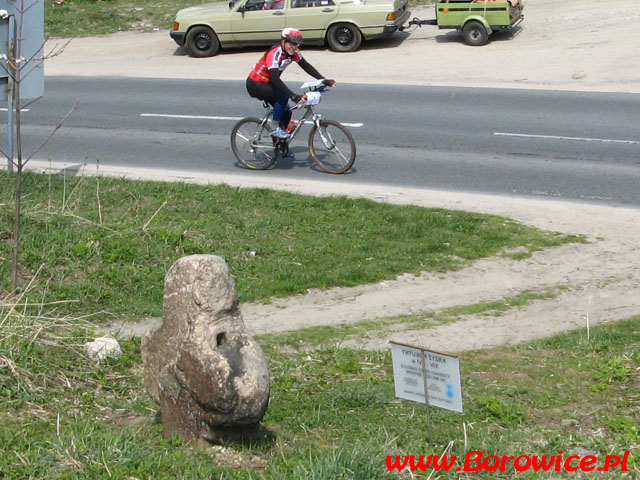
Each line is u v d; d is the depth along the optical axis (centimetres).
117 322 853
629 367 730
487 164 1427
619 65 2042
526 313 902
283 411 625
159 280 948
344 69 2166
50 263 938
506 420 624
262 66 1343
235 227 1118
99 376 686
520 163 1426
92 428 573
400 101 1850
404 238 1112
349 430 601
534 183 1331
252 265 1010
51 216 1052
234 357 517
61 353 702
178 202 1189
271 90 1350
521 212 1213
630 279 997
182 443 543
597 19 2447
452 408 540
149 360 556
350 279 987
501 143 1538
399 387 566
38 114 1817
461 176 1373
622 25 2366
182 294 525
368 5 2314
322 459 518
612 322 865
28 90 1199
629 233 1134
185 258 531
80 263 955
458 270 1025
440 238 1109
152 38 2652
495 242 1104
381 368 734
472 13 2289
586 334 819
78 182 1220
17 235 820
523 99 1834
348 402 648
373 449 543
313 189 1310
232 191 1246
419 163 1441
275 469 511
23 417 600
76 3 3005
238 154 1422
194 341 520
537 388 691
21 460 518
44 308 845
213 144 1574
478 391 678
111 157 1493
